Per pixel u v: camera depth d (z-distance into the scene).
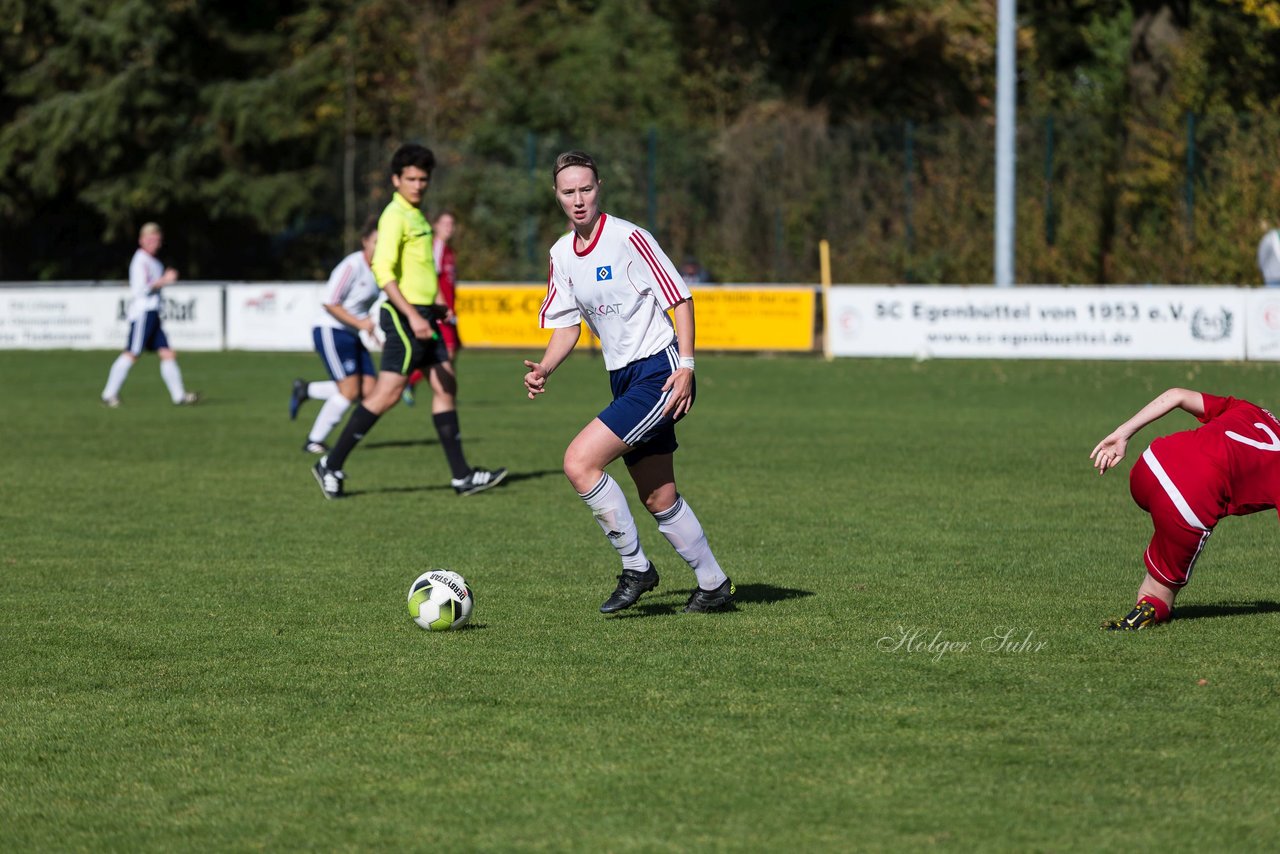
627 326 25.45
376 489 43.25
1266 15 119.94
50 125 139.50
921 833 16.23
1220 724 19.84
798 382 79.38
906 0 148.38
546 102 144.50
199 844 16.23
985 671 22.52
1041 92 145.38
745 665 22.98
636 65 151.25
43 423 61.31
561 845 16.00
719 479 44.34
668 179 124.00
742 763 18.47
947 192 117.62
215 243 149.38
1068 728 19.70
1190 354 87.81
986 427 58.25
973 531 35.31
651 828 16.44
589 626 25.83
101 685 22.41
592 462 25.50
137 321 68.62
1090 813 16.77
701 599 26.69
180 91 143.12
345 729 20.08
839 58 152.50
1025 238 115.00
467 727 20.06
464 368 89.81
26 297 107.56
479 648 24.33
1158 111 116.06
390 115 145.62
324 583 29.83
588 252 25.17
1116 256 112.12
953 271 116.12
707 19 152.62
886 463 47.78
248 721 20.50
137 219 146.75
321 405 69.25
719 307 98.69
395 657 23.83
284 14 155.62
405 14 149.38
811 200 121.19
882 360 92.62
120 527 36.69
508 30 152.75
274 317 105.00
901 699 21.08
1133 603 27.25
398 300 40.16
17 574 30.86
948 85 149.25
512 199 123.31
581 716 20.47
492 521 37.47
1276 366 84.81
